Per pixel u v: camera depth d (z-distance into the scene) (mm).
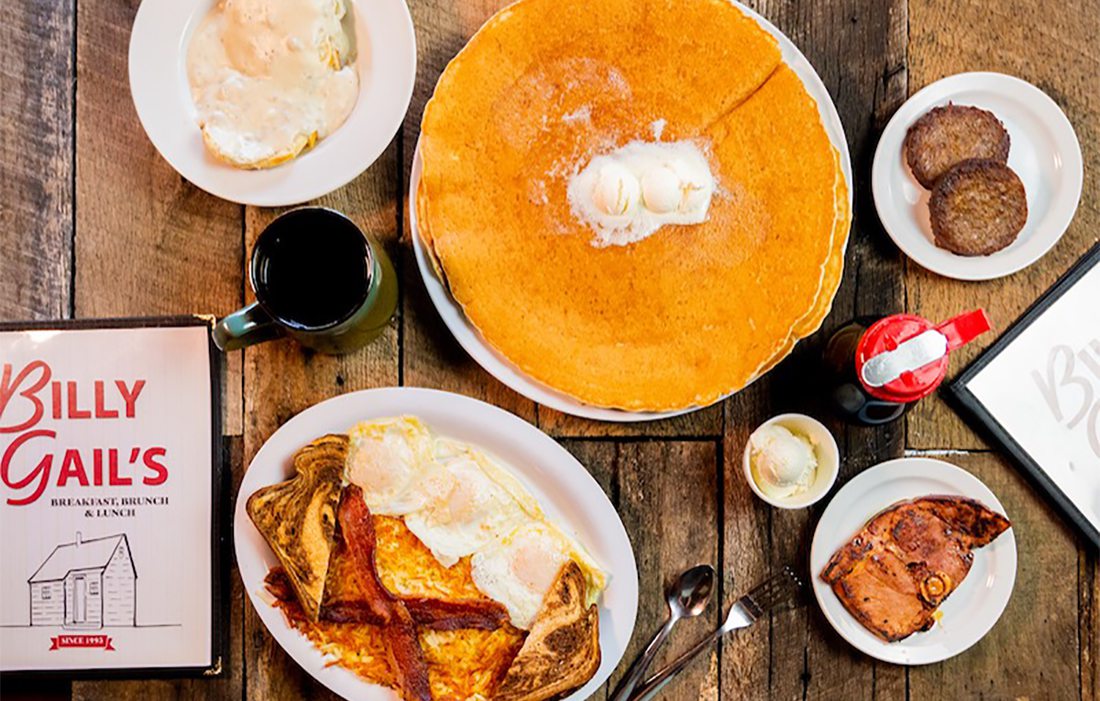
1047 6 1174
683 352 1091
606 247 1095
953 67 1172
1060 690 1179
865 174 1168
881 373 1032
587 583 1118
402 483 1114
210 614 1144
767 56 1076
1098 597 1180
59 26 1152
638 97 1092
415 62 1091
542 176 1094
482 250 1088
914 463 1143
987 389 1168
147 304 1155
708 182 1088
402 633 1099
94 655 1145
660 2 1078
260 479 1112
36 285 1153
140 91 1090
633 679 1139
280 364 1155
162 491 1146
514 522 1127
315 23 1084
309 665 1116
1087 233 1179
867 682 1168
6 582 1145
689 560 1160
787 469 1102
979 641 1174
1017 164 1158
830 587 1147
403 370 1157
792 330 1089
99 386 1146
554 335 1092
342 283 1058
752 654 1164
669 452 1160
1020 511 1178
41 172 1153
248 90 1091
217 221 1154
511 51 1083
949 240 1136
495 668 1122
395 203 1154
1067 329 1172
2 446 1146
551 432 1158
